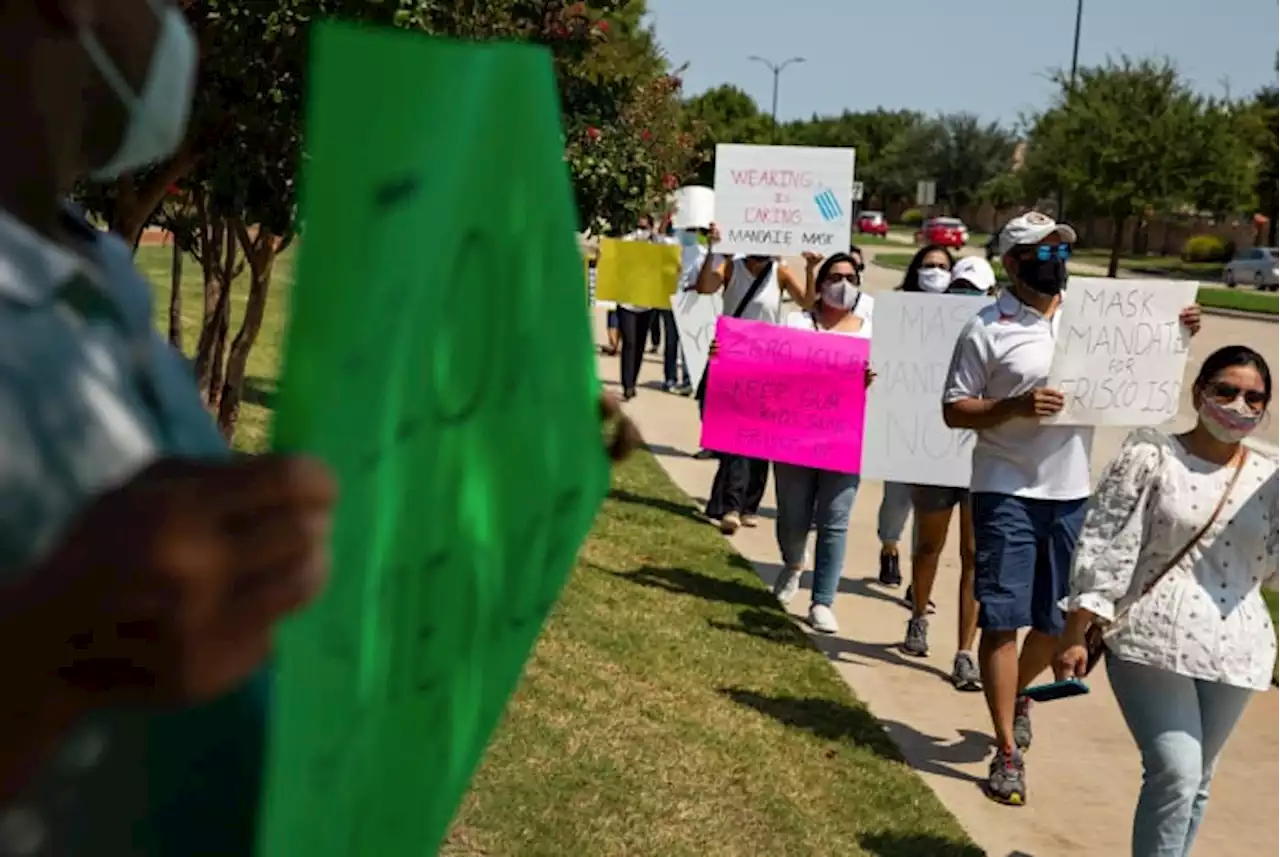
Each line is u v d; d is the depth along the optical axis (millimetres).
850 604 8156
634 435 1550
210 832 1147
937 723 6344
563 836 4516
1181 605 4305
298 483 832
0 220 982
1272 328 33625
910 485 7293
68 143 1075
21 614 782
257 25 4125
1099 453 13672
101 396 982
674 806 4867
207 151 4566
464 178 1009
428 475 1054
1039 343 5523
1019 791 5508
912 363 7375
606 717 5602
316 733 948
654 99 16516
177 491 813
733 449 7676
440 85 972
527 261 1200
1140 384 5402
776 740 5766
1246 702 4398
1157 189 47125
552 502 1346
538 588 1363
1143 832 4348
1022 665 5879
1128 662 4348
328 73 880
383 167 910
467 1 5176
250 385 12742
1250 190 52656
